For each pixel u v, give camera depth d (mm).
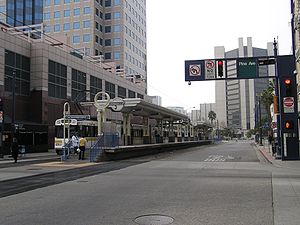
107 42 105812
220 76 27469
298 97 32812
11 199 11328
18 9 107938
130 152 33500
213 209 9578
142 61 122312
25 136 43125
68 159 30703
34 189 13508
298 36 31672
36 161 29828
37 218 8609
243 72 27406
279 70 27328
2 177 17609
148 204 10312
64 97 58781
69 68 60656
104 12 106688
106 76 75500
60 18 102375
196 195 11828
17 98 50281
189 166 23656
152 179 16312
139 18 120625
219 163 26344
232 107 125375
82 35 100312
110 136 30516
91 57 80062
